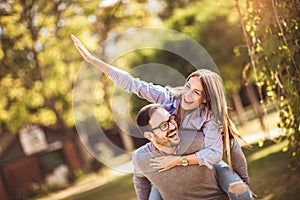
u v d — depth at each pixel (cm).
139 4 2648
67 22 2744
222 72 2433
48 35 2806
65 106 3166
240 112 4178
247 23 840
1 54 2839
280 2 792
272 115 2734
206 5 2388
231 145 555
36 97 3158
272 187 1381
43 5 2689
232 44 2375
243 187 551
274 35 804
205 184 550
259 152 2136
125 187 2506
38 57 2886
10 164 4506
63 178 4066
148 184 593
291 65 816
